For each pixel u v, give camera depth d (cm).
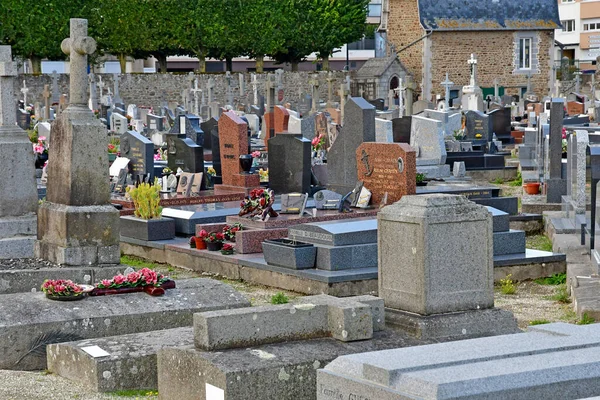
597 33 9638
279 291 1667
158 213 2042
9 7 6531
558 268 1761
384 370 768
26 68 8012
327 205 2058
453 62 7250
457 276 1097
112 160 2994
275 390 959
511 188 3005
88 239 1584
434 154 3005
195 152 2581
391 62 7244
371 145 2150
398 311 1105
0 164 1692
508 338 862
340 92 4378
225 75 7238
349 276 1602
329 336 1055
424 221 1073
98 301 1284
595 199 1709
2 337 1216
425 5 7244
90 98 5762
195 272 1864
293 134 2366
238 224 1894
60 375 1153
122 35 6912
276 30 7444
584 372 763
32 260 1617
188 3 7088
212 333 996
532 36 7388
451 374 750
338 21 7819
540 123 2897
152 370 1097
